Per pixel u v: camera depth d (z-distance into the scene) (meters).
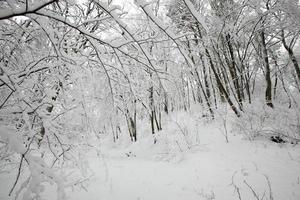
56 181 1.95
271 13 11.89
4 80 2.26
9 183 4.54
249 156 6.46
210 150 7.77
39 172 1.89
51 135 3.07
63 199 1.93
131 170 6.71
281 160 5.78
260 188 4.50
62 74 3.01
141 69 3.24
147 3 1.89
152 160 8.52
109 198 4.56
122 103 3.44
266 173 5.14
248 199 4.17
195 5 9.98
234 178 5.18
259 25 12.27
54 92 3.04
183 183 5.37
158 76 2.60
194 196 4.64
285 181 4.62
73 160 3.20
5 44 3.23
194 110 15.30
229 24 11.18
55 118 3.31
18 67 3.34
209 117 11.62
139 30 3.03
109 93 3.37
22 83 2.96
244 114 9.79
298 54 17.48
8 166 4.46
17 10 1.87
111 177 5.89
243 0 11.62
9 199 3.87
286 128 8.18
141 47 2.39
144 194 4.86
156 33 2.46
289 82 19.36
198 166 6.44
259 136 8.20
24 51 3.42
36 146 3.33
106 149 14.06
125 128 16.80
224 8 11.16
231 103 10.34
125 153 11.62
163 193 4.90
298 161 5.53
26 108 2.47
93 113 3.58
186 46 2.95
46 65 2.90
